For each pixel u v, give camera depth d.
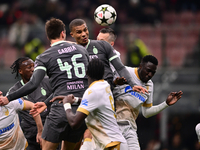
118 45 39.97
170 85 38.38
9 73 39.94
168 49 40.16
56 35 16.11
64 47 15.77
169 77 38.75
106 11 20.41
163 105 19.14
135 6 48.66
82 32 17.16
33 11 49.56
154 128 38.75
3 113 16.41
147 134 39.06
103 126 14.60
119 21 48.31
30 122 19.42
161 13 51.72
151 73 18.41
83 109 14.05
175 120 38.38
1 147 16.73
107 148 14.69
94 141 15.12
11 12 49.06
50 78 15.70
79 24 17.14
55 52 15.57
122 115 18.48
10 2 51.34
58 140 15.44
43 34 40.91
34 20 47.16
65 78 15.34
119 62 17.02
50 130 15.36
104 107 14.46
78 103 14.98
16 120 17.17
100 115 14.49
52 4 49.94
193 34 40.50
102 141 14.57
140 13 48.41
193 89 38.16
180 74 38.88
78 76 15.48
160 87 38.34
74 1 51.41
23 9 49.62
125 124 18.44
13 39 41.22
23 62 18.62
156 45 40.31
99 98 14.28
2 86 39.62
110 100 14.84
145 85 19.06
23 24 43.91
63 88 15.31
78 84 15.42
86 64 15.85
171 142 38.34
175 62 39.69
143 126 38.94
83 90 15.45
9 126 16.67
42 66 15.31
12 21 48.44
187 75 38.75
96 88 14.34
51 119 15.36
